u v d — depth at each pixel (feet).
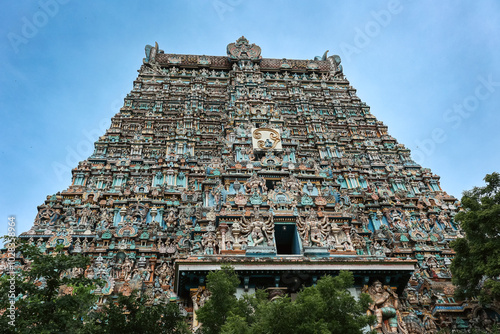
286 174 101.55
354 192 114.73
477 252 68.80
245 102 134.62
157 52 169.48
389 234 100.17
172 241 93.50
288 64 168.25
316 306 49.70
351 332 51.24
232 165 103.24
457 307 82.02
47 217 97.76
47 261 54.70
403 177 122.83
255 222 83.35
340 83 165.78
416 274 91.25
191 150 122.83
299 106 147.74
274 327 48.19
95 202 102.83
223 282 56.39
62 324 50.93
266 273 72.64
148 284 82.94
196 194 105.40
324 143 130.72
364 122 147.84
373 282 75.82
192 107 139.64
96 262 84.07
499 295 65.00
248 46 169.58
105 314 61.16
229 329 47.78
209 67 164.14
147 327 57.67
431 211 111.04
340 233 85.35
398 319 73.56
